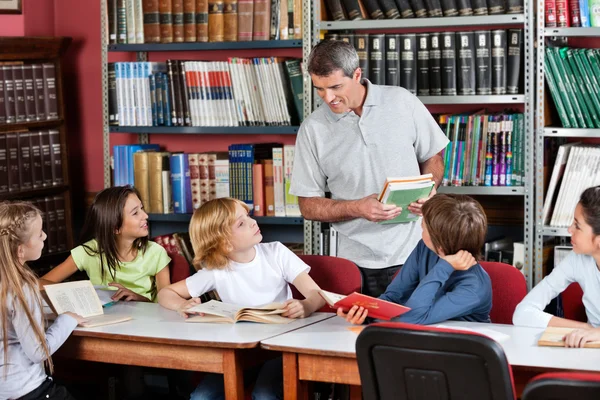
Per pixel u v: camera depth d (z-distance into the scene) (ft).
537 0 12.86
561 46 14.01
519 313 9.50
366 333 7.45
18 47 14.65
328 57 10.81
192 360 9.35
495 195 14.46
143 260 12.39
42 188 15.20
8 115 14.64
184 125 14.90
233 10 14.47
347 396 10.30
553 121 13.65
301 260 10.97
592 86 12.80
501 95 13.17
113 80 15.21
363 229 11.64
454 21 13.23
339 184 11.85
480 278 9.50
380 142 11.48
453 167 13.50
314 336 9.13
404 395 7.50
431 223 9.31
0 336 9.69
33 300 9.71
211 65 14.64
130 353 9.73
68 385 13.24
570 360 7.93
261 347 8.95
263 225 15.85
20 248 9.91
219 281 10.82
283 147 14.39
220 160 14.85
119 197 12.12
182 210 15.11
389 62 13.61
